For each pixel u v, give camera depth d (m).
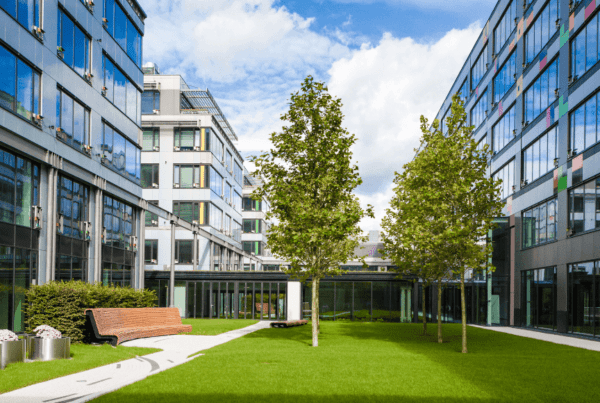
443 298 34.97
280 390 8.22
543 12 26.66
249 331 22.42
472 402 7.68
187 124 42.56
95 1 23.56
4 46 16.12
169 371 9.95
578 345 17.94
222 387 8.36
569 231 23.06
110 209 25.66
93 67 23.27
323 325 28.55
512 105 31.47
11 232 16.48
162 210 31.41
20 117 16.86
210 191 42.12
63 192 20.52
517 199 30.36
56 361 10.85
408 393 8.21
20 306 16.86
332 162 16.73
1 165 16.16
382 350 14.63
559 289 24.17
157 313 20.06
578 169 22.38
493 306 31.20
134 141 28.84
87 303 15.33
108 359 11.59
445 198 16.61
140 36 30.22
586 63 21.80
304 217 15.72
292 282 34.00
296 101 16.83
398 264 21.64
